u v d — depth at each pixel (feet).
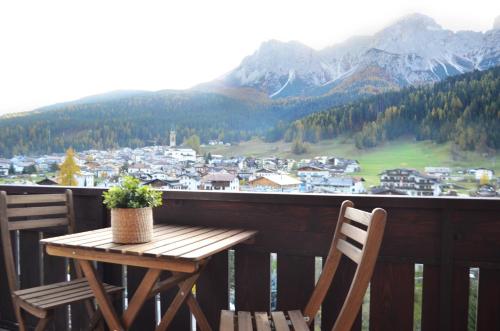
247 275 7.26
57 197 7.96
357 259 5.05
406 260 6.40
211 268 7.49
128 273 8.20
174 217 7.74
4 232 7.27
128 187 5.93
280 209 7.01
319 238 6.81
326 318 6.81
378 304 6.59
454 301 6.22
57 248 5.93
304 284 6.92
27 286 9.08
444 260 6.15
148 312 8.05
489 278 6.14
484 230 6.04
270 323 5.68
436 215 6.26
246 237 6.41
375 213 4.66
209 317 7.50
